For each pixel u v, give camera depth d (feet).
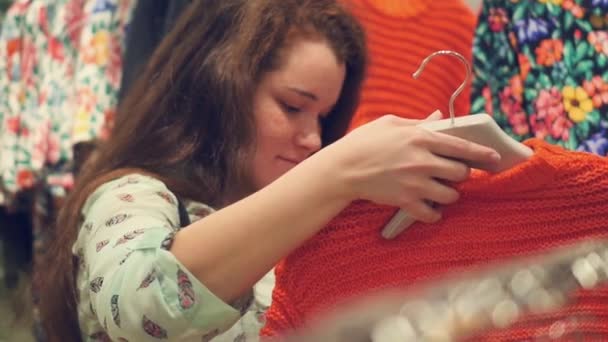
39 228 6.35
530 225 2.96
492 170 2.96
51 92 6.23
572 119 4.54
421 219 2.93
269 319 2.99
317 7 4.10
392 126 2.93
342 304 2.79
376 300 2.65
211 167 3.91
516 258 2.88
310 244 3.01
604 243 2.89
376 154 2.85
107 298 3.10
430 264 2.96
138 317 3.01
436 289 2.66
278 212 2.90
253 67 3.88
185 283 2.98
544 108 4.63
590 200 2.94
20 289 5.83
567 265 2.80
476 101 4.86
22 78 6.45
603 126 4.48
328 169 2.89
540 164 2.89
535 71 4.67
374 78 5.21
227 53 3.91
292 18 4.00
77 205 3.79
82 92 5.96
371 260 2.99
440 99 5.27
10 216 6.96
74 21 6.28
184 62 4.03
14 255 6.93
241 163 3.88
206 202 3.84
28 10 6.50
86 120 5.88
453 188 2.96
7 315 6.72
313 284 2.99
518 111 4.76
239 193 4.00
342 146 2.91
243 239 2.93
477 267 2.83
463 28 5.41
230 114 3.87
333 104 4.21
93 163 4.15
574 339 2.72
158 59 4.23
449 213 3.00
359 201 3.01
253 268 2.97
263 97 3.92
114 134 4.16
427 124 2.98
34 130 6.30
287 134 3.93
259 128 3.92
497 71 4.84
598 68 4.52
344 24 4.23
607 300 2.79
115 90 5.97
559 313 2.71
